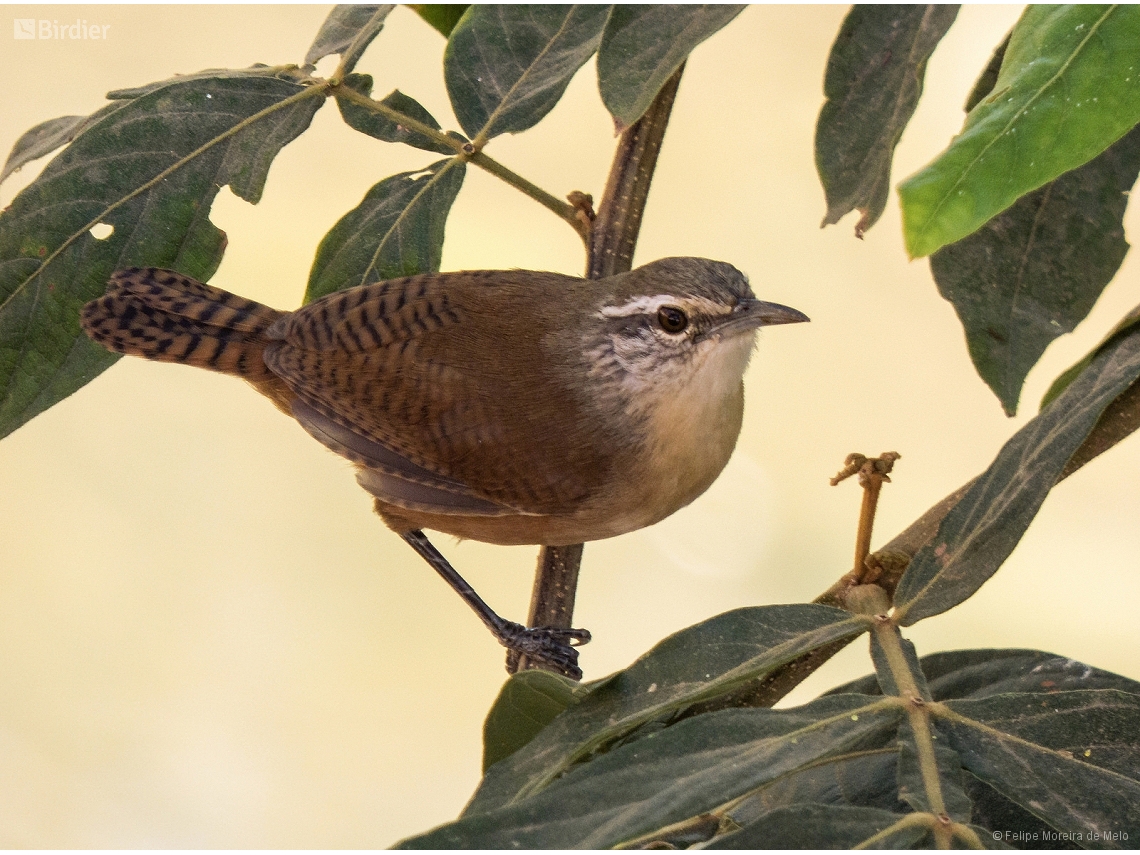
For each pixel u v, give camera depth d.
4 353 3.13
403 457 3.19
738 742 3.07
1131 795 3.05
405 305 3.18
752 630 3.09
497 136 3.14
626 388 3.17
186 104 3.14
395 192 3.14
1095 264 3.13
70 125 3.15
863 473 3.11
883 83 3.12
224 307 3.20
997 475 3.09
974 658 3.10
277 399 3.20
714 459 3.19
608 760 3.07
